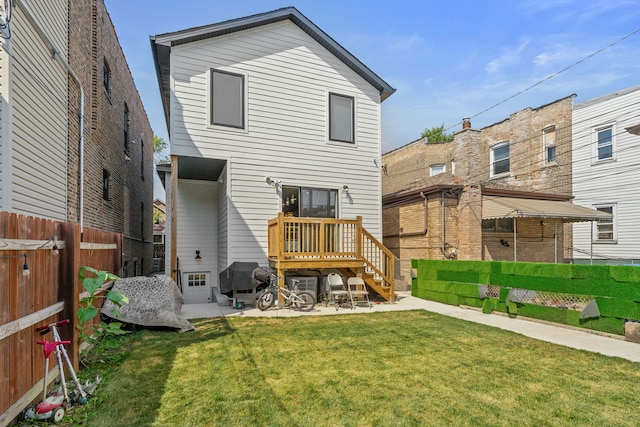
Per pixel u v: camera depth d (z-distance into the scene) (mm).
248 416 3336
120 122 12281
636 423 3318
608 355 5293
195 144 9359
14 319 3043
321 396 3785
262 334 6289
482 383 4195
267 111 10273
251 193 9992
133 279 6879
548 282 7355
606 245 14617
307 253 9148
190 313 8258
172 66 9219
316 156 10898
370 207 11617
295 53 10727
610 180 14344
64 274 4121
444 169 19281
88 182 8367
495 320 7715
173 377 4246
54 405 3193
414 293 11367
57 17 6398
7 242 2910
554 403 3699
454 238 12297
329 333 6410
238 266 9031
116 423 3178
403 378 4316
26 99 5246
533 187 16516
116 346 5324
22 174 5121
